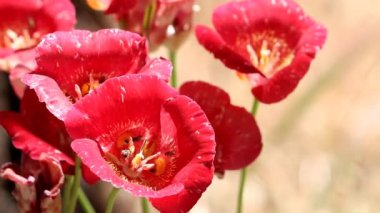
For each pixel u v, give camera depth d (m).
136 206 0.70
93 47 0.35
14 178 0.35
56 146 0.35
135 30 0.40
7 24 0.42
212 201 0.83
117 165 0.34
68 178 0.36
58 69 0.35
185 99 0.34
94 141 0.33
